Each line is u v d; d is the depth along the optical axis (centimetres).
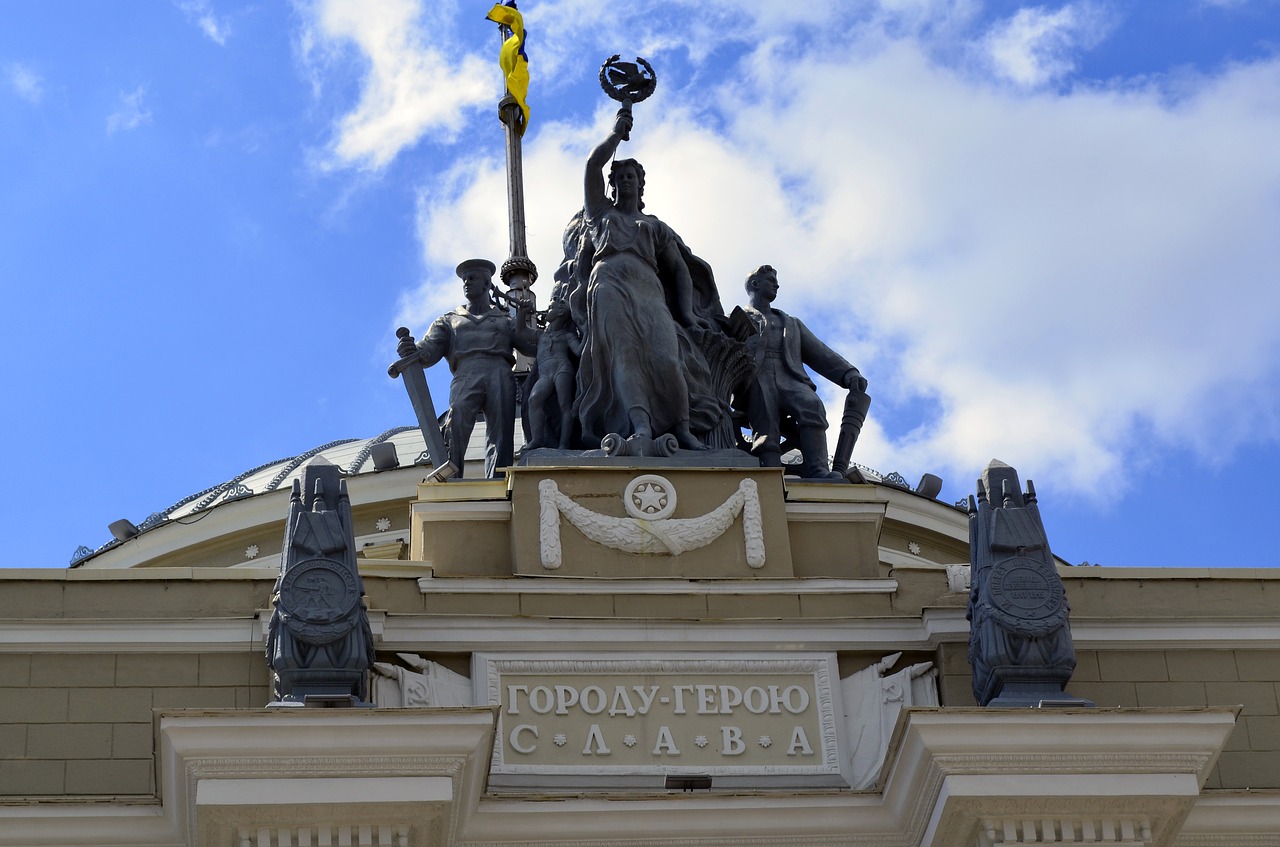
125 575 2172
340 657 1995
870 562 2305
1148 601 2269
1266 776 2172
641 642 2159
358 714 1884
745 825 1995
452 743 1891
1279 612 2275
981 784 1922
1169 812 1950
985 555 2112
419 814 1883
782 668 2162
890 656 2183
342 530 2050
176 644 2128
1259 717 2200
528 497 2277
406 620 2145
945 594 2244
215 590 2178
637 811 1988
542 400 2439
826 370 2577
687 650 2164
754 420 2514
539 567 2241
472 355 2544
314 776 1873
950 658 2177
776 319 2577
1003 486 2142
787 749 2125
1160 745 1947
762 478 2314
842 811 2005
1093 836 1942
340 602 2012
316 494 2069
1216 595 2280
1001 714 1938
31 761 2062
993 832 1931
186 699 2108
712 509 2289
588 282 2458
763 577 2252
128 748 2081
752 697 2148
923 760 1936
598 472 2295
